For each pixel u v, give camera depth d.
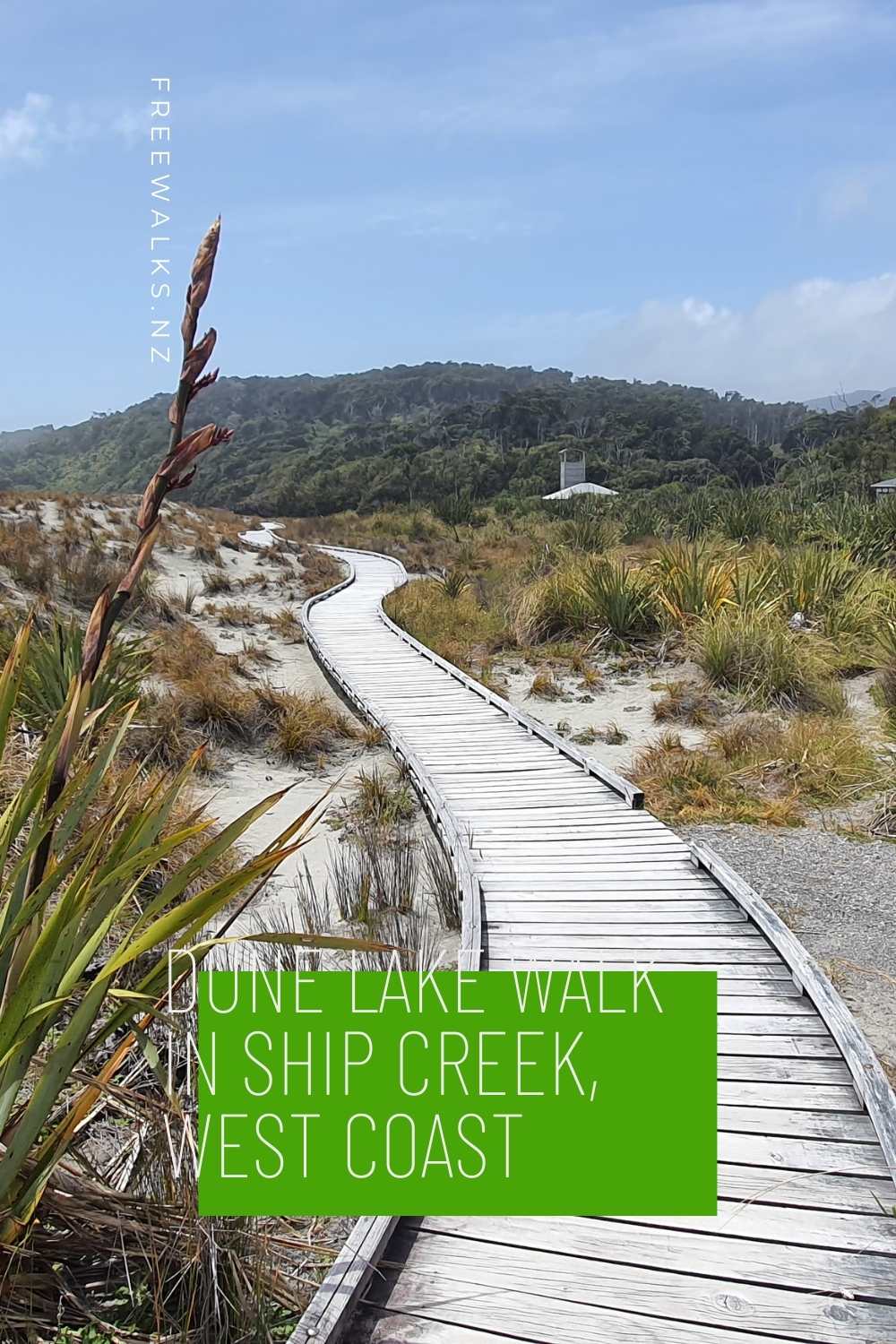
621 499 35.53
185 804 6.63
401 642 14.17
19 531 16.36
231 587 17.88
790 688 10.00
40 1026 2.05
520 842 6.34
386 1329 2.57
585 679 11.40
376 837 6.79
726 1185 3.10
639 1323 2.58
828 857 6.32
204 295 1.47
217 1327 2.46
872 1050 3.86
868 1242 2.87
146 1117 2.73
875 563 14.29
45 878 2.10
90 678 1.74
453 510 34.12
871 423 54.41
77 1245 2.51
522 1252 2.84
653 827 6.61
